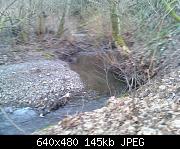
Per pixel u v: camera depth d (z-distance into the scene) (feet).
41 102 38.45
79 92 42.75
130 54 48.44
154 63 43.42
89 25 65.98
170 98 32.55
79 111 36.27
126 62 47.26
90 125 27.25
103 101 39.55
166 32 45.47
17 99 38.78
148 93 35.63
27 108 36.96
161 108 29.84
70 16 69.46
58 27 67.36
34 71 46.37
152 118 27.50
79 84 44.91
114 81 46.09
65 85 43.65
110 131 25.85
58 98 39.86
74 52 60.54
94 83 45.85
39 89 41.24
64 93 41.50
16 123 32.83
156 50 45.06
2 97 39.04
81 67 53.26
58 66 50.31
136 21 55.67
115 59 49.37
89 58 57.11
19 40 61.46
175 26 45.06
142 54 47.01
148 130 25.09
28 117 34.65
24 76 44.32
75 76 47.37
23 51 57.26
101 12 61.31
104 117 29.09
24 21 60.90
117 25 53.06
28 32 63.93
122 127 26.30
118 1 52.54
